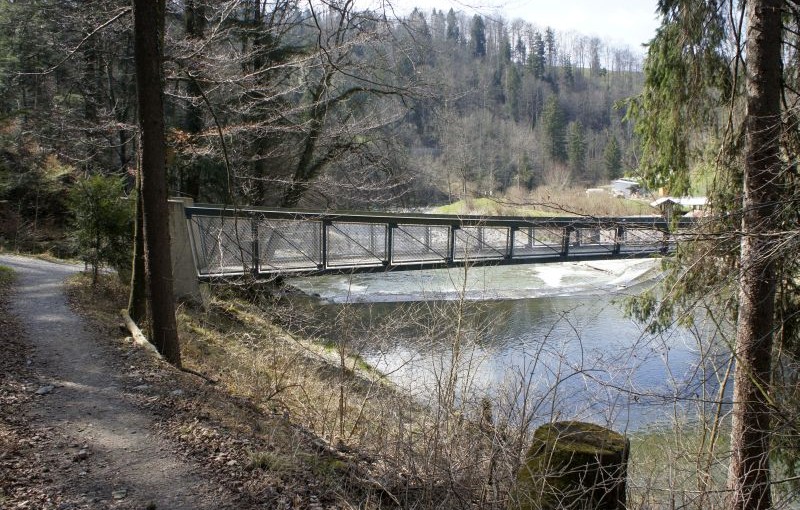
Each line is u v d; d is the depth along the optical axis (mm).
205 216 14094
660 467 5668
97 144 16469
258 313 13156
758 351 5730
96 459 5172
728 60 7195
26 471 4785
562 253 17359
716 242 5375
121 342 8945
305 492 4941
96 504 4426
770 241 4797
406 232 16734
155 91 8258
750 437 5648
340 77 17484
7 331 9000
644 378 8219
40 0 13375
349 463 5461
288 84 17938
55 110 16578
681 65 7465
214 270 14625
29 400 6352
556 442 4012
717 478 6195
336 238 16422
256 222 14328
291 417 7129
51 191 22469
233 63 13742
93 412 6238
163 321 8617
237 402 7160
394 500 4684
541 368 8984
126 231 13055
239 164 17844
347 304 9102
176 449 5527
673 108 7582
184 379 7672
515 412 5422
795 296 6504
